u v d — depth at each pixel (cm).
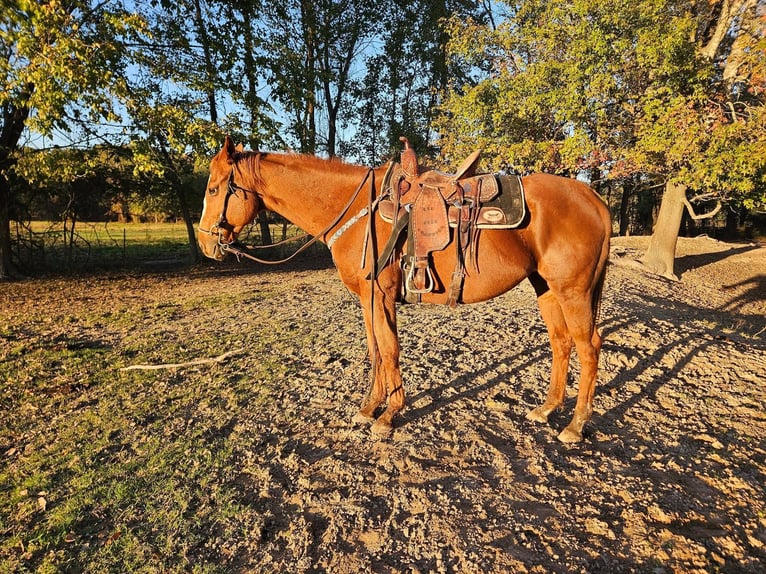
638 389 400
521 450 307
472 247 295
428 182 303
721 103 874
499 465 288
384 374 347
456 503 252
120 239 2347
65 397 420
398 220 297
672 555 211
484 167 1027
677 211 1286
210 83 1038
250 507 255
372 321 311
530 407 370
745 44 795
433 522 238
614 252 1518
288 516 249
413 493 262
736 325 789
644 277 1202
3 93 772
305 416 367
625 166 915
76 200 1468
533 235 302
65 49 748
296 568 212
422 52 1811
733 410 361
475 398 388
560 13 844
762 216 2609
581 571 204
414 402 382
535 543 221
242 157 328
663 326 600
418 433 331
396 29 1859
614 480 270
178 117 918
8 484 286
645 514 240
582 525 234
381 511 249
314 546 226
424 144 1891
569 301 306
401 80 1917
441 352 502
